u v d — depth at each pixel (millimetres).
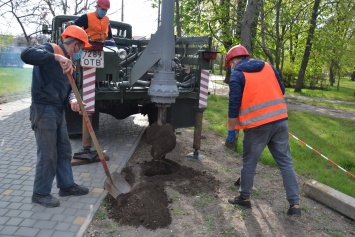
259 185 4555
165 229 3268
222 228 3369
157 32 4301
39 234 3023
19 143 5707
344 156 6484
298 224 3578
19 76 18562
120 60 5328
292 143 7160
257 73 3613
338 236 3398
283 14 11375
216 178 4668
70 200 3711
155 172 4629
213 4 11461
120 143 6031
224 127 7898
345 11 15930
